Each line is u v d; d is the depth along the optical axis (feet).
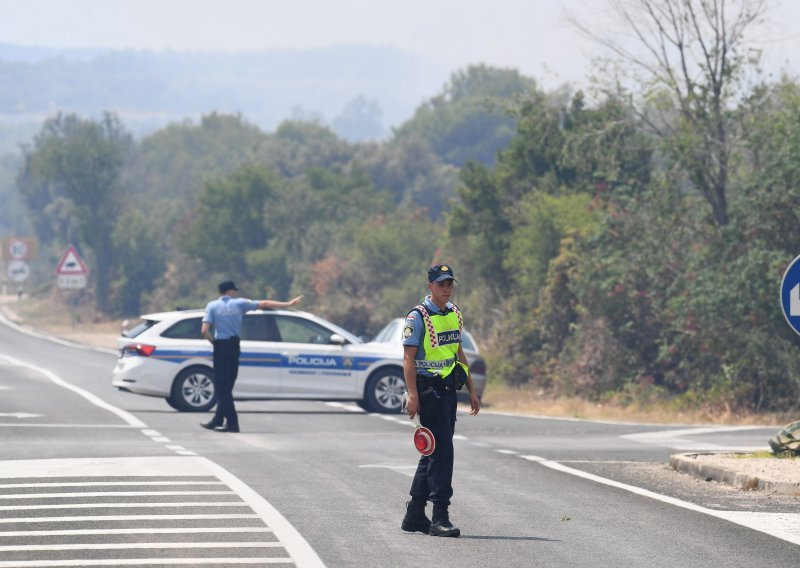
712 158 338.34
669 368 368.68
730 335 322.14
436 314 117.91
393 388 270.87
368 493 140.77
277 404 291.79
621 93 344.08
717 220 342.03
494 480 155.63
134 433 210.59
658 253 348.79
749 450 189.16
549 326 409.49
